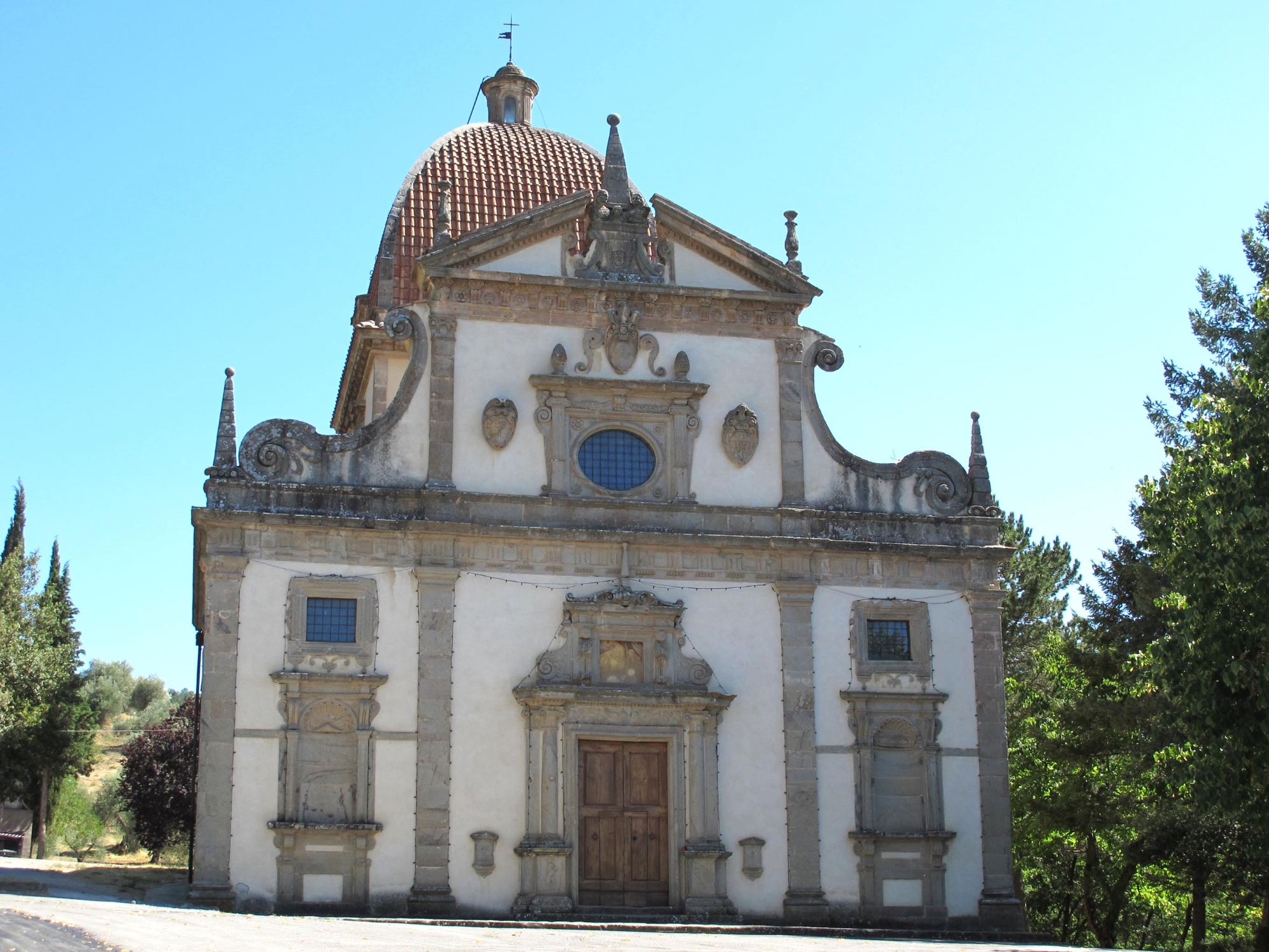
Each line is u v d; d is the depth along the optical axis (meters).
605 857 35.56
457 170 48.97
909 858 36.88
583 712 35.75
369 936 26.00
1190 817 41.66
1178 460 35.06
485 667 35.66
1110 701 44.00
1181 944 55.66
